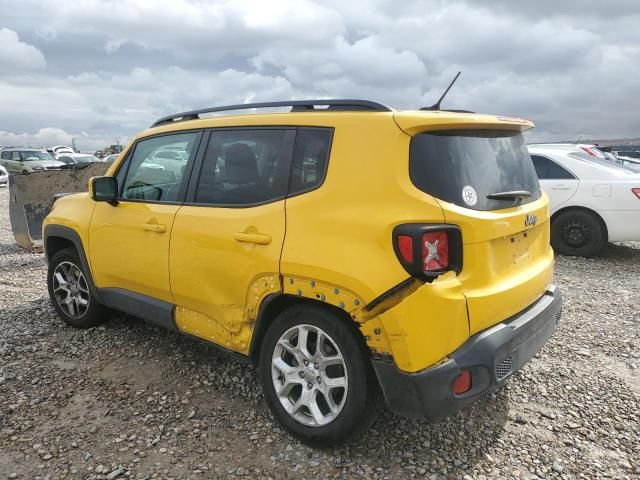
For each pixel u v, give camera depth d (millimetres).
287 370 3029
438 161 2676
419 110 2875
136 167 4113
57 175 8914
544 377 3879
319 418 2912
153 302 3867
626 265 7555
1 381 3740
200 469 2809
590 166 7930
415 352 2510
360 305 2604
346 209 2729
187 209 3531
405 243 2506
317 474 2779
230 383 3738
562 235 8086
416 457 2924
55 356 4176
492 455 2953
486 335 2652
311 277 2771
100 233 4223
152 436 3102
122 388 3664
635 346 4461
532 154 8312
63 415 3320
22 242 8820
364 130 2797
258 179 3197
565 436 3141
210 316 3432
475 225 2609
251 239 3049
